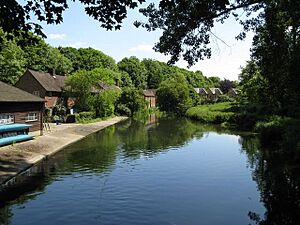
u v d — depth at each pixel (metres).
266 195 15.65
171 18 13.33
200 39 13.73
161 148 29.16
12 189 16.36
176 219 12.73
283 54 18.78
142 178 18.75
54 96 59.31
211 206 14.20
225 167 21.73
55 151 26.97
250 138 36.22
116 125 52.06
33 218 12.68
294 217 12.86
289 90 24.31
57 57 87.44
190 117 70.12
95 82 59.47
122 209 13.73
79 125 46.22
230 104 75.62
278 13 14.59
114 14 8.26
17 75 59.78
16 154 23.19
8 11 7.66
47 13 7.93
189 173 20.06
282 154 25.52
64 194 15.63
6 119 29.16
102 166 21.67
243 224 12.24
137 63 136.25
